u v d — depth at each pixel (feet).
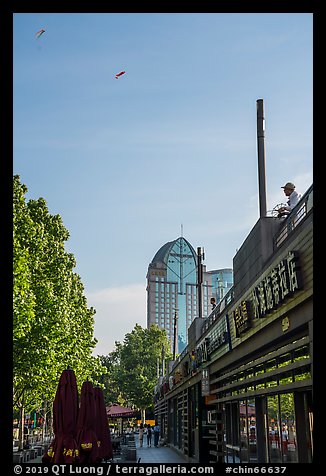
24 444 121.60
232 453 55.57
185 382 93.30
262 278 36.09
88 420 48.16
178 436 113.60
